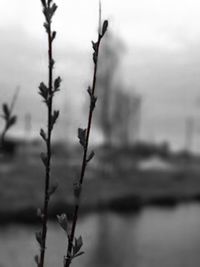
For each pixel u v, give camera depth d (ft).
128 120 175.73
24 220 103.91
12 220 103.71
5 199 122.93
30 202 122.72
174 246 84.48
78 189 5.14
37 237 5.09
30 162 172.65
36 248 76.28
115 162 181.98
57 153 146.82
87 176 165.07
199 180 200.54
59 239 83.15
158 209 130.31
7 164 164.45
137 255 76.89
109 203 135.64
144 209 129.49
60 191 110.42
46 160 5.10
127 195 148.05
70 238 5.09
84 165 5.20
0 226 95.91
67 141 149.07
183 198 157.79
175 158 247.09
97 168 178.40
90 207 125.08
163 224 106.52
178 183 188.34
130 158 202.28
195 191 174.60
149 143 240.53
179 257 75.87
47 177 5.12
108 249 80.48
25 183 144.46
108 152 178.70
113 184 163.22
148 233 95.66
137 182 174.81
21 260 68.39
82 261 71.97
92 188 150.41
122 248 81.71
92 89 5.22
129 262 72.54
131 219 111.45
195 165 237.45
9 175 151.64
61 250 75.97
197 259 75.10
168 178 196.24
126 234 93.35
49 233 87.71
